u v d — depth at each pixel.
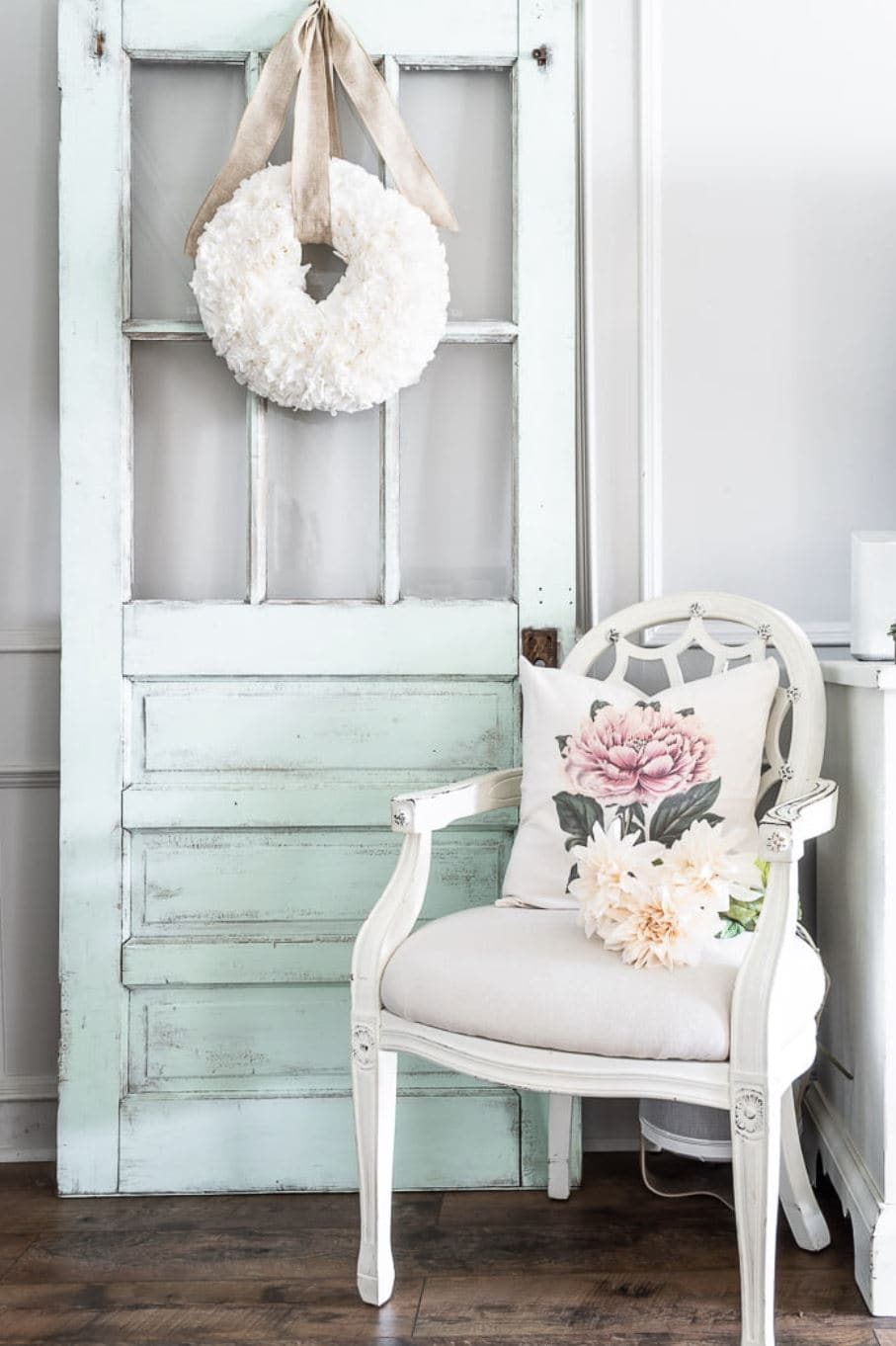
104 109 1.91
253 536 1.96
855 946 1.68
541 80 1.92
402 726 1.95
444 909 1.96
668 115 2.05
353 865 1.95
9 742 2.07
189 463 1.98
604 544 2.08
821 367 2.07
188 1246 1.72
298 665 1.93
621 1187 1.93
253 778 1.94
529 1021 1.36
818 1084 1.93
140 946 1.92
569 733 1.71
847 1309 1.54
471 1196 1.89
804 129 2.05
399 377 1.87
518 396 1.94
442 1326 1.51
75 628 1.92
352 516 1.99
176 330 1.93
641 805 1.59
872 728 1.59
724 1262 1.67
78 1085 1.91
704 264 2.06
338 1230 1.77
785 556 2.07
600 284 2.06
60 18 1.91
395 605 1.94
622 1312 1.54
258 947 1.92
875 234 2.06
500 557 2.00
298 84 1.86
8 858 2.08
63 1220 1.81
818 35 2.05
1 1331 1.49
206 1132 1.91
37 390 2.06
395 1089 1.70
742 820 1.59
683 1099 1.32
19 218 2.05
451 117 1.97
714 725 1.64
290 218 1.85
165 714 1.94
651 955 1.38
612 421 2.07
